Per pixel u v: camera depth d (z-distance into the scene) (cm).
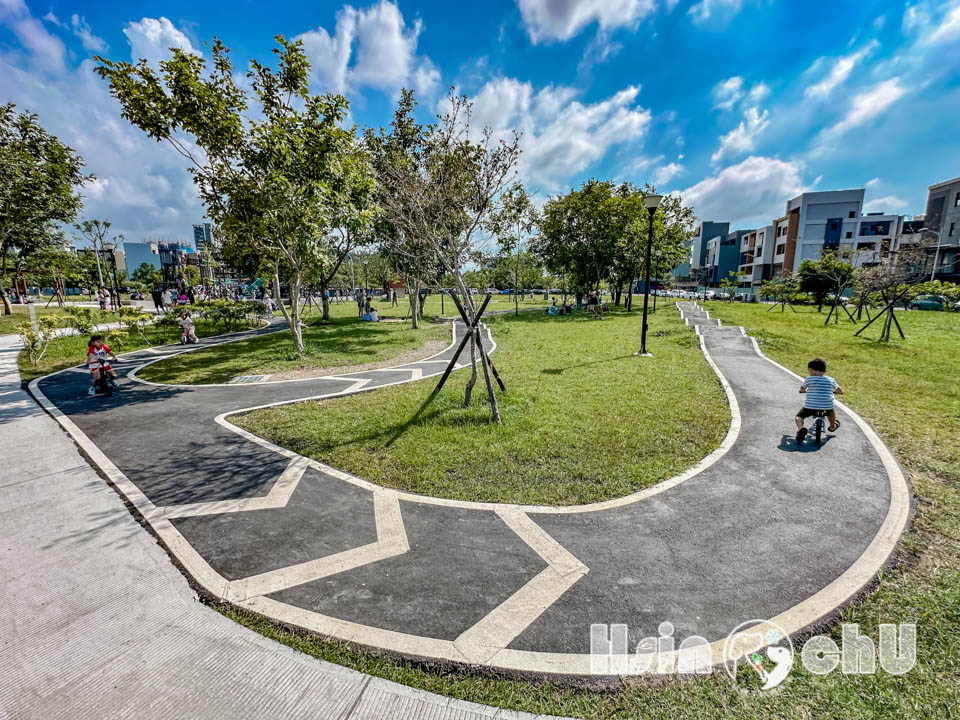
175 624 272
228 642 259
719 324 1956
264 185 1055
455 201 695
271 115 1083
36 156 2036
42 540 363
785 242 5544
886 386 840
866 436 589
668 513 406
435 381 977
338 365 1208
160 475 492
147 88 938
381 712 218
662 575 321
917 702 218
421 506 423
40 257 2822
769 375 970
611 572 324
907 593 296
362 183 1231
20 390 901
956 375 921
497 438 591
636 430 619
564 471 496
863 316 2244
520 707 222
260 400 820
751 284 6475
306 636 264
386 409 740
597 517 400
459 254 730
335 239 1697
